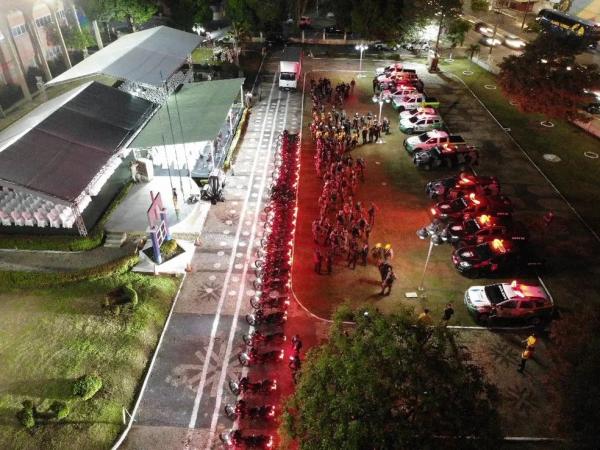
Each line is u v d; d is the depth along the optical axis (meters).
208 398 22.45
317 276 29.52
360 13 65.69
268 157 42.38
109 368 23.22
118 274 28.95
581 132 47.78
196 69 60.03
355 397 13.91
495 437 13.89
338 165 38.12
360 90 56.81
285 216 33.97
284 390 22.88
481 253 29.89
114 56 46.16
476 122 49.66
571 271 30.47
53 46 59.62
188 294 28.02
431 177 40.12
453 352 15.45
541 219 35.22
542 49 44.94
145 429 21.14
